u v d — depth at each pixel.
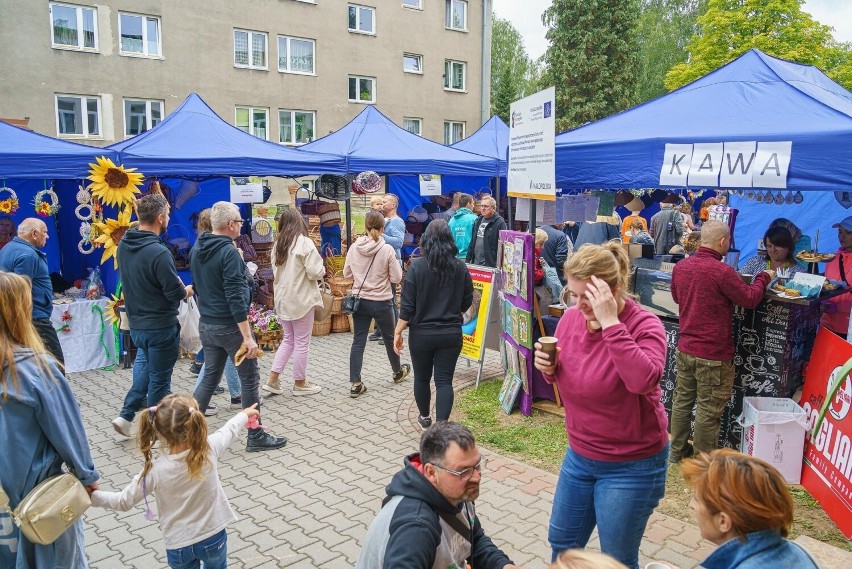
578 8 38.94
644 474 2.57
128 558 3.70
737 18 28.16
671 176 4.84
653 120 5.30
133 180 6.91
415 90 30.41
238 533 3.94
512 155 6.18
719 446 5.00
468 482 2.01
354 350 6.54
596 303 2.42
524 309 5.65
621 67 39.03
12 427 2.41
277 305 6.52
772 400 4.60
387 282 6.53
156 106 24.06
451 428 2.08
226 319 5.10
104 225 7.04
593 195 9.04
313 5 26.95
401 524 1.94
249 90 25.94
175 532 2.89
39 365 2.48
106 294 8.24
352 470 4.85
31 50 21.06
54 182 8.62
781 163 4.19
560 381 2.70
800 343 4.79
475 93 32.50
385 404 6.34
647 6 48.53
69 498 2.48
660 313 5.42
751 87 5.04
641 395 2.51
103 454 5.19
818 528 3.91
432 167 11.13
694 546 3.70
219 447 3.05
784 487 1.87
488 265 7.78
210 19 24.61
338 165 10.00
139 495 2.79
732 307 4.46
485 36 32.16
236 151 8.91
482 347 6.69
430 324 5.08
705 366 4.45
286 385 6.97
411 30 29.81
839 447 3.91
